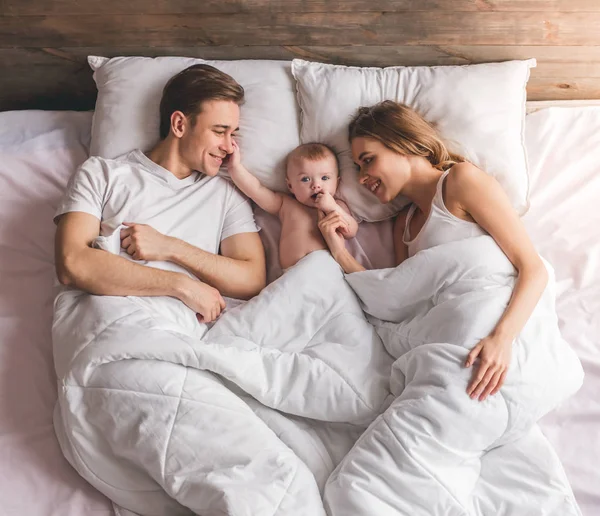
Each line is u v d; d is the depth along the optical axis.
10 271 1.59
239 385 1.33
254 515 1.13
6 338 1.47
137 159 1.65
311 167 1.63
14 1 1.81
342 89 1.72
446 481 1.21
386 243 1.71
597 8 1.76
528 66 1.77
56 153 1.81
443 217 1.51
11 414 1.36
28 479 1.27
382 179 1.59
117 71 1.77
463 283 1.41
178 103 1.61
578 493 1.27
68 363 1.31
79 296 1.45
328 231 1.60
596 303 1.55
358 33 1.83
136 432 1.23
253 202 1.77
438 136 1.68
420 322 1.42
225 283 1.55
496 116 1.69
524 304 1.35
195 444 1.21
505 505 1.22
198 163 1.62
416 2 1.77
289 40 1.85
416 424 1.23
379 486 1.19
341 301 1.52
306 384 1.35
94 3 1.81
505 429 1.27
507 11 1.78
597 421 1.37
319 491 1.25
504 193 1.50
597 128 1.84
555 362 1.33
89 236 1.49
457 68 1.75
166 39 1.87
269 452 1.21
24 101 2.03
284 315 1.49
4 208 1.69
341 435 1.37
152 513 1.26
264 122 1.72
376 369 1.44
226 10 1.81
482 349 1.30
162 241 1.50
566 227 1.69
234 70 1.77
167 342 1.30
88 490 1.28
